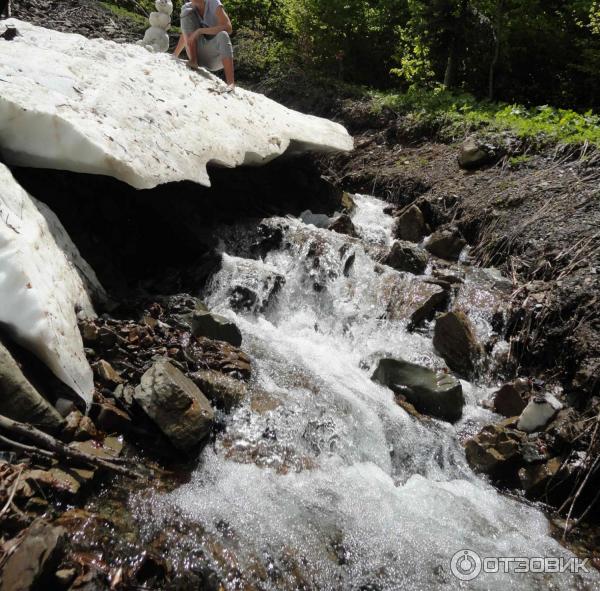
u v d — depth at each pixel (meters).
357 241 5.94
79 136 3.80
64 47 5.05
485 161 7.52
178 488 2.99
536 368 4.56
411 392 4.21
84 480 2.75
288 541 2.84
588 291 4.64
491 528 3.23
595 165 6.51
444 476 3.68
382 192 7.97
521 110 8.43
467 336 4.60
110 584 2.36
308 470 3.35
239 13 13.23
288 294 5.21
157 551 2.61
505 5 9.76
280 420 3.57
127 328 3.77
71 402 3.04
